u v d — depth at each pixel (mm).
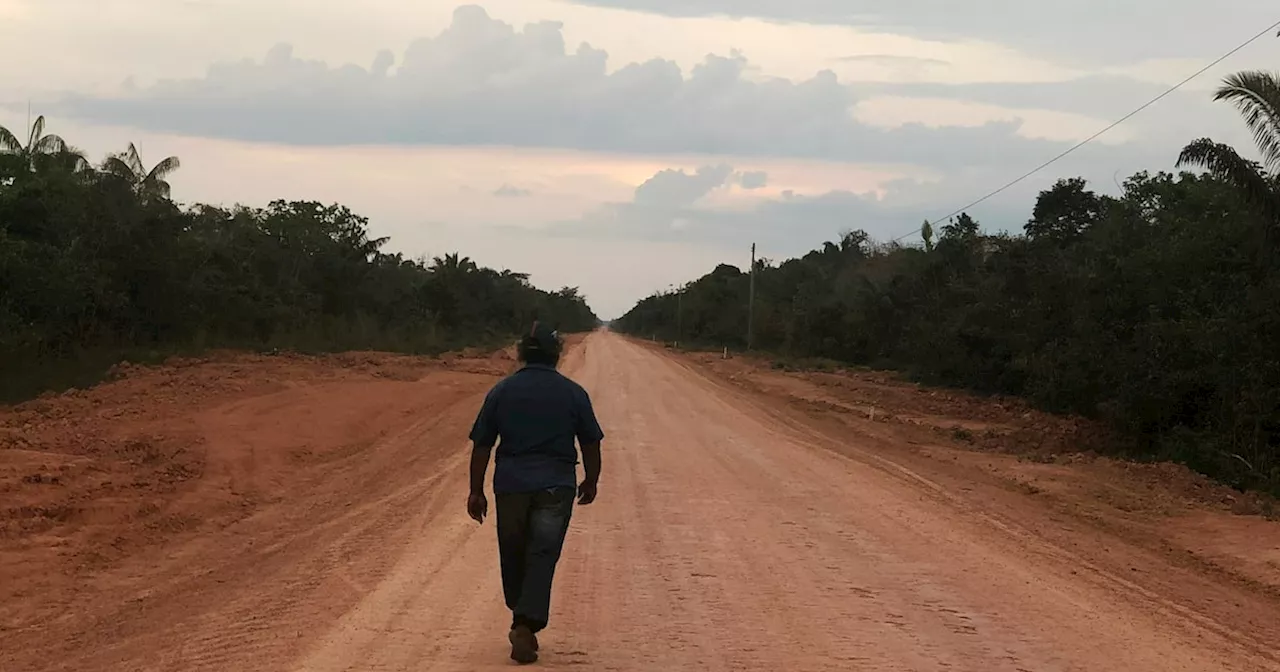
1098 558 9797
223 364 28359
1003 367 30562
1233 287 18906
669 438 19094
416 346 45219
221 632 6594
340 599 7484
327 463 14820
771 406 27219
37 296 25625
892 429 22594
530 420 5969
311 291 45531
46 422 16812
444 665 5891
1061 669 6164
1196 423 18891
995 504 12859
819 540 10133
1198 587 8805
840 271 61844
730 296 91812
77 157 32875
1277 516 12781
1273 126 17219
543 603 5855
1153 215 23891
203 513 10828
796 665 6070
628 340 108375
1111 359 20891
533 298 102938
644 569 8672
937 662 6211
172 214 32906
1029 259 30938
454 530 10195
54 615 7062
